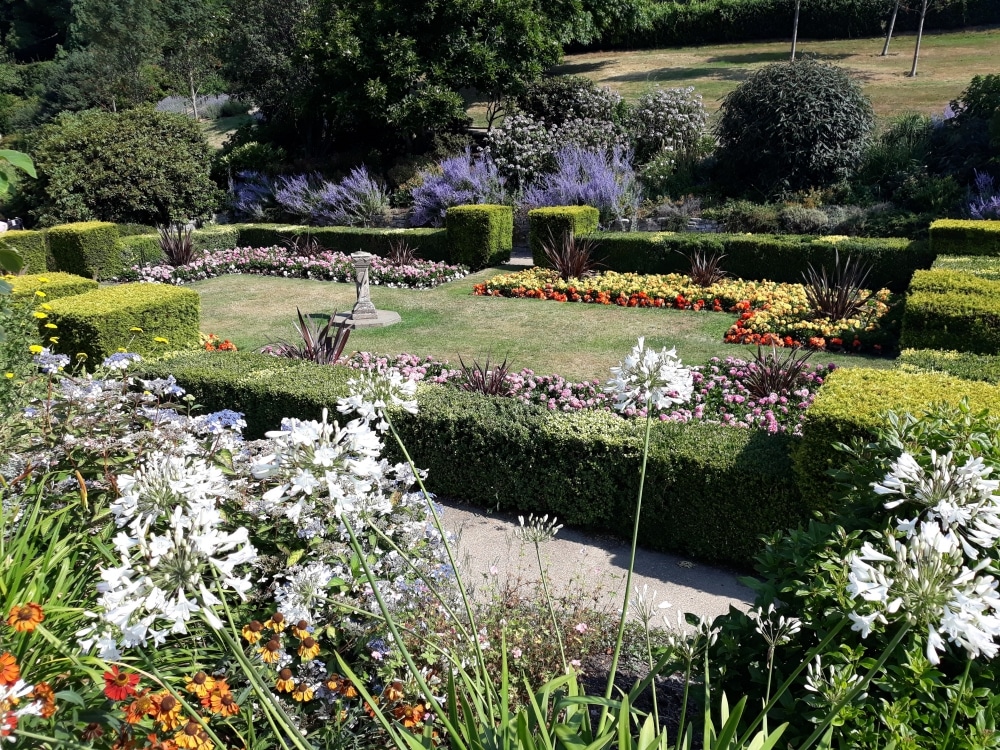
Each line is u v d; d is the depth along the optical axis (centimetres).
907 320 695
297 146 2248
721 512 442
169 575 152
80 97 3147
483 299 1123
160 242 1471
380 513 297
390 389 220
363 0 1953
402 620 284
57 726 189
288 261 1395
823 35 2625
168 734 200
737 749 183
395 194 1831
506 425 496
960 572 166
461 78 1911
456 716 182
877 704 207
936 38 2391
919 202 1249
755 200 1402
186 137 1870
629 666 325
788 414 605
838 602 223
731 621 253
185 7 3384
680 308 1018
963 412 279
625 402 222
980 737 183
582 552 461
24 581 240
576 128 1692
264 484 307
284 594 265
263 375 589
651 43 2878
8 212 1766
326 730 249
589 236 1222
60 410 361
